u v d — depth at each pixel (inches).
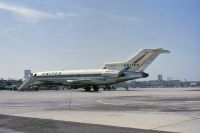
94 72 3737.7
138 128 652.1
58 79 3939.5
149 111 1010.7
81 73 3811.5
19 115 936.3
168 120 769.6
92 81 3718.0
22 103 1507.1
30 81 4180.6
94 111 1043.3
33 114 965.8
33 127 693.3
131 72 3592.5
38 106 1307.8
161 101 1503.4
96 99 1774.1
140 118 817.5
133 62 3602.4
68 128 668.7
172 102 1419.8
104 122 749.3
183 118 805.2
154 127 663.8
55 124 731.4
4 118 864.3
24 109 1160.2
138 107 1171.3
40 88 4972.9
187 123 716.7
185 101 1481.3
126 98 1834.4
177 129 634.2
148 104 1314.0
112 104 1350.9
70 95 2410.2
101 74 3683.6
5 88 5644.7
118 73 3585.1
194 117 824.9
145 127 664.4
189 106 1184.8
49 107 1246.3
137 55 3592.5
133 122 742.5
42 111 1069.1
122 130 629.9
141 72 3590.1
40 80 4062.5
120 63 3651.6
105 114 933.2
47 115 927.7
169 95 2175.2
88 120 791.7
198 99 1640.0
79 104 1389.0
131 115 894.4
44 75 4037.9
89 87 3846.0
